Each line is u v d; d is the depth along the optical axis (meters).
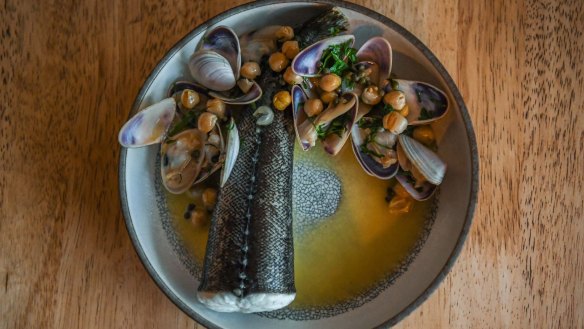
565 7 0.38
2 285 0.37
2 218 0.37
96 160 0.38
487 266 0.37
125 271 0.37
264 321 0.36
